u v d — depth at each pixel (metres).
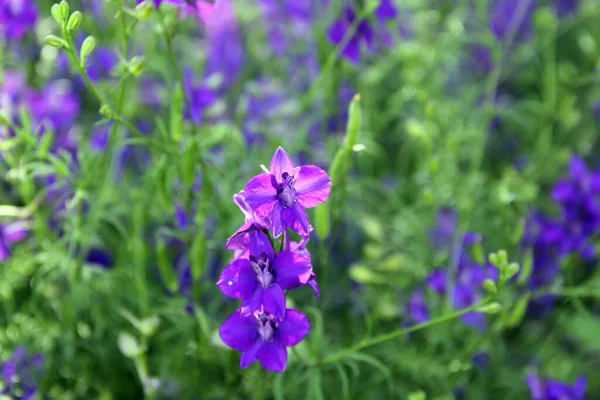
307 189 0.41
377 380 0.56
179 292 0.58
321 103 0.67
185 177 0.50
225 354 0.53
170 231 0.53
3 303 0.59
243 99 0.65
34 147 0.51
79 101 0.64
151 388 0.53
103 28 0.65
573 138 0.81
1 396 0.54
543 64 0.83
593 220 0.60
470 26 0.80
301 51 0.71
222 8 0.72
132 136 0.63
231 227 0.55
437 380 0.58
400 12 0.70
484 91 0.80
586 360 0.67
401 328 0.60
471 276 0.59
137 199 0.55
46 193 0.58
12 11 0.58
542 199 0.70
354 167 0.66
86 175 0.52
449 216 0.64
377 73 0.66
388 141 0.74
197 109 0.58
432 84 0.70
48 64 0.62
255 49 0.73
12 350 0.56
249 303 0.41
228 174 0.56
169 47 0.49
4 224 0.57
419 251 0.62
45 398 0.56
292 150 0.59
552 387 0.55
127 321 0.58
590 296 0.64
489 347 0.59
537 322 0.65
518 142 0.77
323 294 0.51
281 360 0.42
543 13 0.70
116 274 0.57
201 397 0.55
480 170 0.74
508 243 0.59
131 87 0.60
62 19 0.44
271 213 0.41
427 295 0.60
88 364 0.57
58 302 0.57
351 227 0.65
